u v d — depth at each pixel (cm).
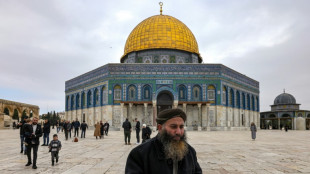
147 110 3716
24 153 1130
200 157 1070
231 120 3991
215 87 3762
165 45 4144
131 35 4475
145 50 4216
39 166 865
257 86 4906
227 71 3962
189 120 3728
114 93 3728
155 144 254
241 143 1708
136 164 248
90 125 4072
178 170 251
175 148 246
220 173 766
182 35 4291
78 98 4538
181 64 3788
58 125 3150
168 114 257
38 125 852
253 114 4703
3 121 4122
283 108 6475
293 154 1169
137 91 3722
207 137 2277
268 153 1198
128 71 3756
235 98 4128
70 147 1430
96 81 3988
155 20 4372
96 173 755
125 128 1593
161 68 3775
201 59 4669
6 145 1534
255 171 794
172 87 3741
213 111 3719
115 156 1085
